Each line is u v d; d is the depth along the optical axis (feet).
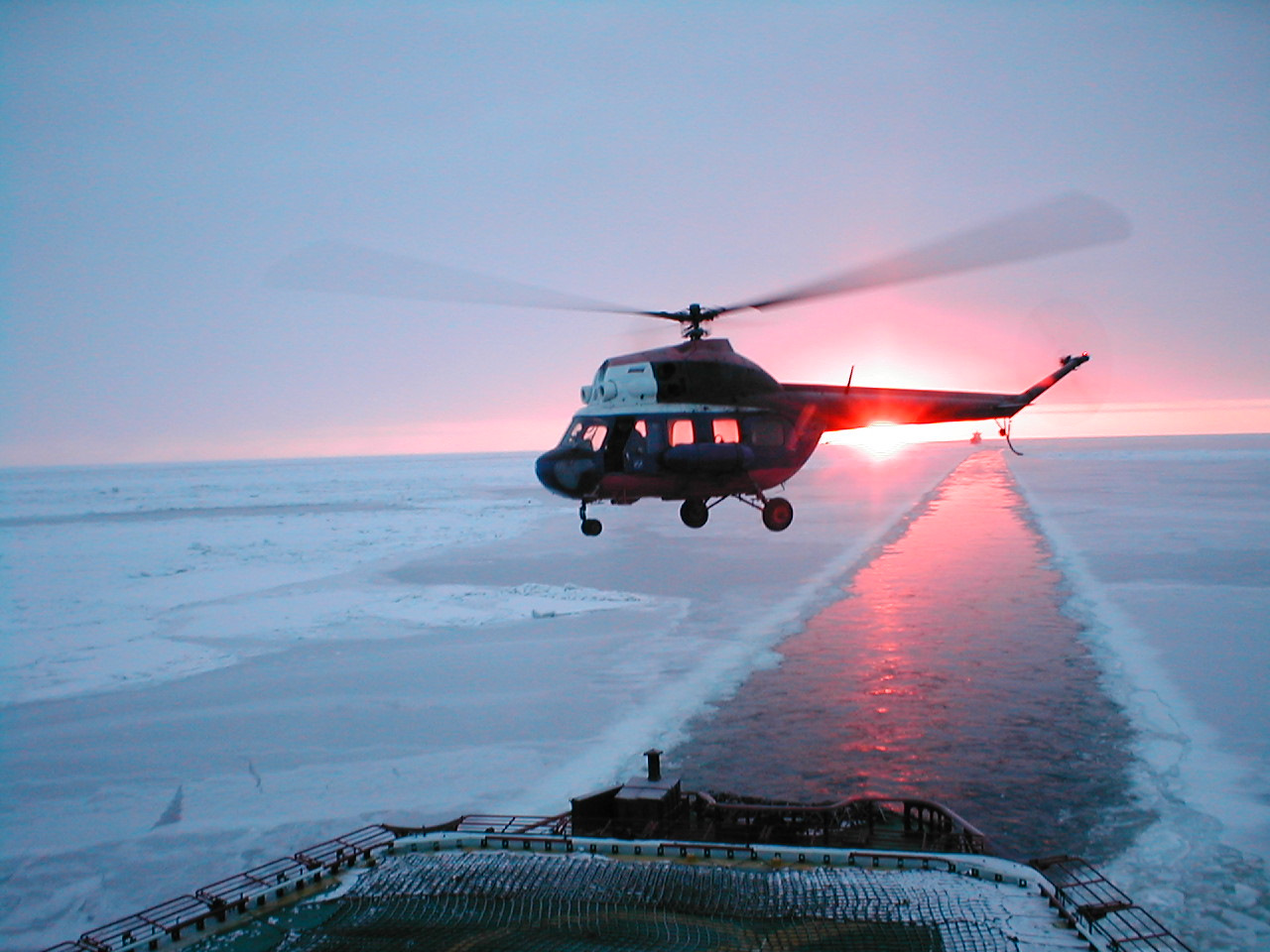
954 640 72.95
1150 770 45.39
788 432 44.16
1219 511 172.24
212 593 105.09
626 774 46.60
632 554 128.88
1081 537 134.21
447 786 46.06
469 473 561.02
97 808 44.78
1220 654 66.90
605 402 44.42
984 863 14.16
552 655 72.23
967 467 397.19
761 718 54.70
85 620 90.68
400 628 83.87
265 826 42.22
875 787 43.83
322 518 217.56
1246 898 33.06
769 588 98.84
